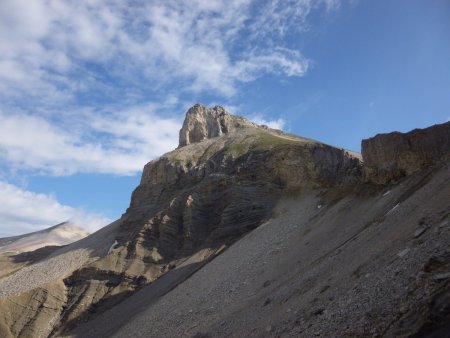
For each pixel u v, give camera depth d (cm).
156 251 12056
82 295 11306
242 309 5144
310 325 3125
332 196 9538
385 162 7719
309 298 3812
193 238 12119
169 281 10075
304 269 5366
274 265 6781
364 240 4609
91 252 14638
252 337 3744
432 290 2359
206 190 13325
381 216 5538
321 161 11681
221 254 9550
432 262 2636
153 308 8056
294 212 10088
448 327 2069
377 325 2494
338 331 2733
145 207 15612
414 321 2266
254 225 10862
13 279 14450
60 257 15312
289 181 11906
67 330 10381
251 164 13512
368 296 2877
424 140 7281
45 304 11219
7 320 10869
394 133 7762
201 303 6800
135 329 7412
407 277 2720
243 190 12138
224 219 11575
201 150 17950
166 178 16262
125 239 14225
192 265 10388
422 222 3528
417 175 6725
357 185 8262
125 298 10825
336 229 6788
